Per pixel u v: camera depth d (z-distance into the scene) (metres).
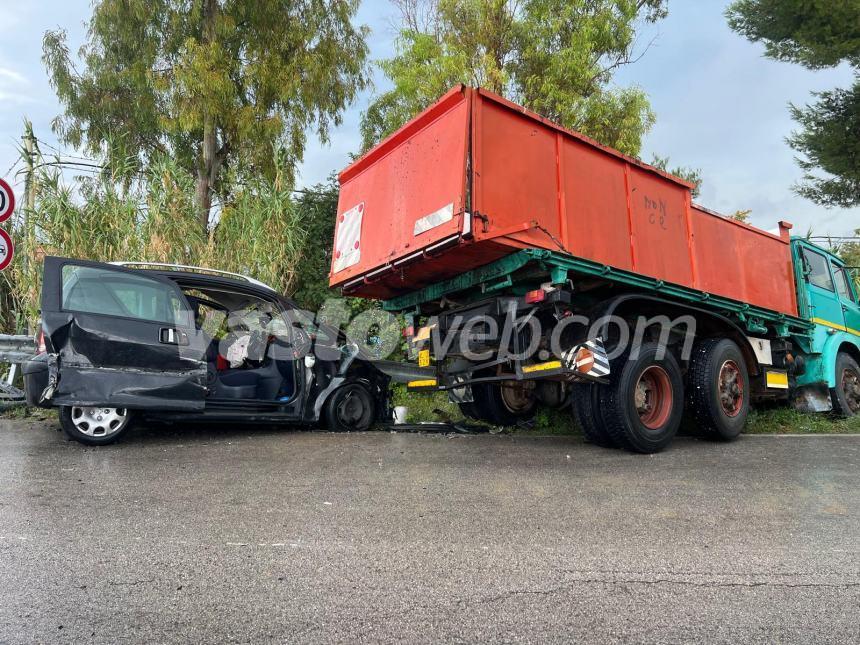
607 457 5.43
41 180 8.97
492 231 4.89
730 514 3.67
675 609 2.40
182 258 9.75
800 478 4.66
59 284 5.43
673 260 6.32
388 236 5.78
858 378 8.56
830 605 2.46
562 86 14.18
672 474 4.75
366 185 6.27
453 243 4.98
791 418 7.96
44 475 4.35
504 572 2.72
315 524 3.34
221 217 11.10
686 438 6.76
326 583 2.57
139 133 14.93
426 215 5.27
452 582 2.61
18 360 7.57
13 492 3.88
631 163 6.05
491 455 5.42
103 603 2.36
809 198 20.80
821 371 8.12
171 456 5.12
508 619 2.29
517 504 3.78
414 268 5.70
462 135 4.97
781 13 17.66
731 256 7.09
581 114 14.01
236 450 5.46
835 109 19.36
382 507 3.67
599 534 3.25
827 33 17.14
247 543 3.03
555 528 3.34
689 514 3.65
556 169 5.43
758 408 8.41
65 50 14.34
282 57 14.53
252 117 13.71
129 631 2.15
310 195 12.95
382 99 16.12
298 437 6.34
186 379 5.82
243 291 6.61
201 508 3.60
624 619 2.31
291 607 2.35
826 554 3.02
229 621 2.23
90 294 5.53
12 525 3.24
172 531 3.19
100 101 14.45
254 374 6.55
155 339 5.71
